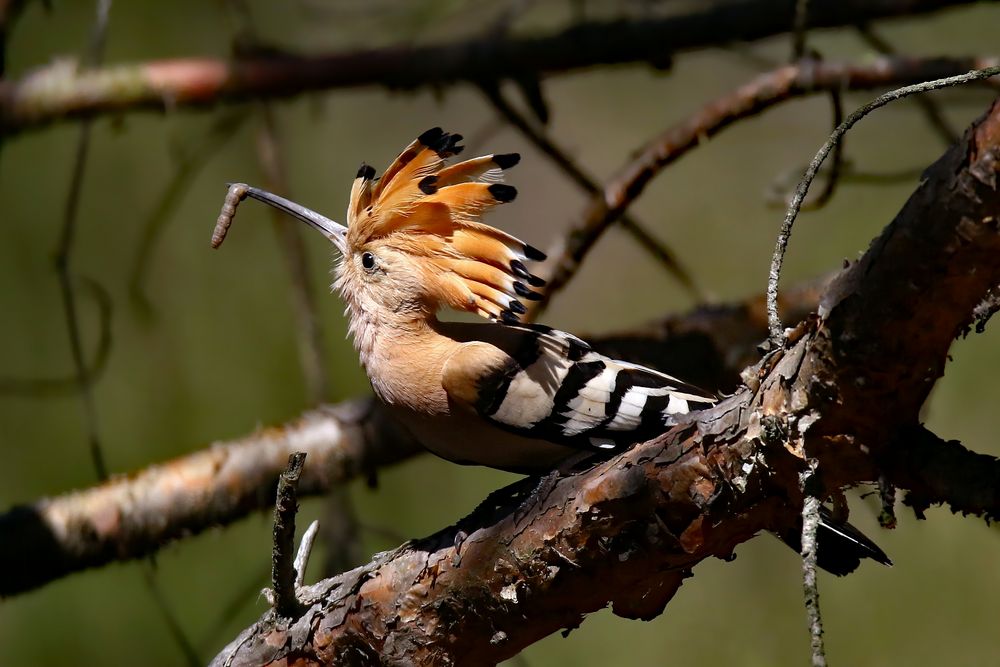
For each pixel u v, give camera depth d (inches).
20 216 451.2
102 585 430.6
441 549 255.6
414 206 298.7
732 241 577.0
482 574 247.9
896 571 471.2
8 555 364.5
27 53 462.9
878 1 380.5
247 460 382.0
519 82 412.2
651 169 386.6
